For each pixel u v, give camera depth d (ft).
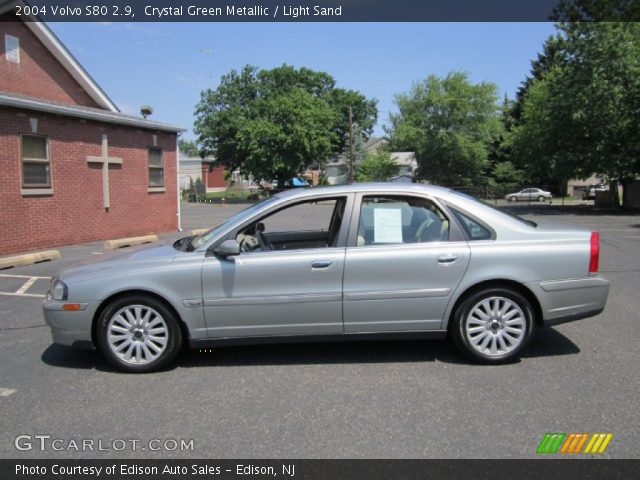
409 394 13.33
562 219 75.00
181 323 15.35
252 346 17.48
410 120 160.97
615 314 20.75
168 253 15.85
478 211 15.64
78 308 15.02
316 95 198.49
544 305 15.23
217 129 175.83
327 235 18.51
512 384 13.84
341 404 12.81
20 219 40.88
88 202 47.83
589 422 11.66
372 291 15.14
